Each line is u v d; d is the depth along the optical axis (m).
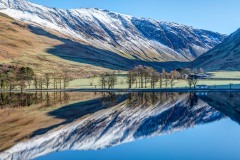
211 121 100.81
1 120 98.56
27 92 197.25
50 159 60.72
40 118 102.62
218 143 72.38
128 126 92.19
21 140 73.81
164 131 85.50
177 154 64.00
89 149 67.12
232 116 110.50
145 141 74.06
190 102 150.25
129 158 61.44
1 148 67.31
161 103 146.38
